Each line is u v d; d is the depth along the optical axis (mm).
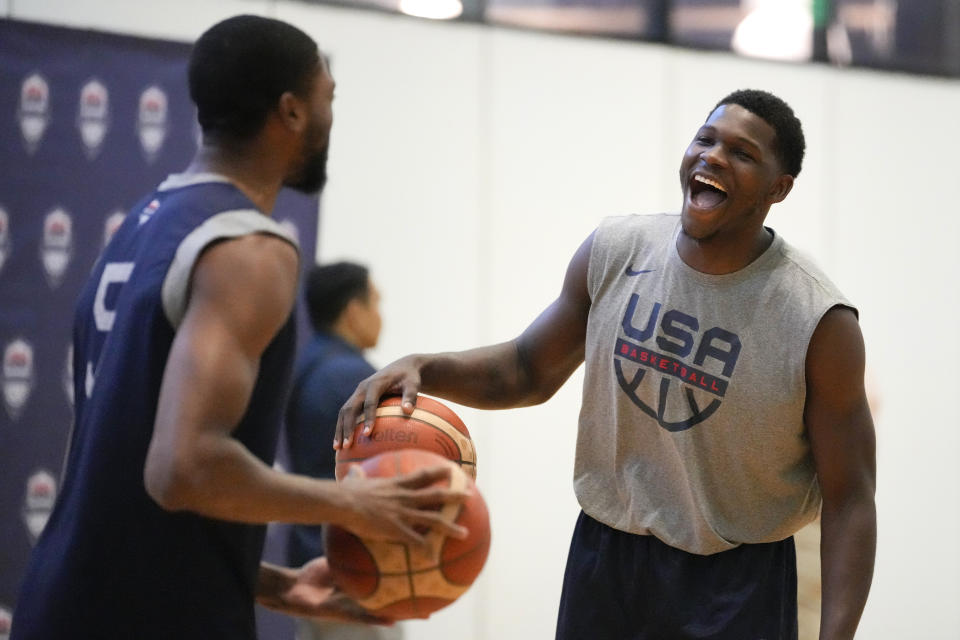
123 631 5141
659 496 7316
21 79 14406
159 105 14836
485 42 17094
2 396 14094
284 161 5711
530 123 17219
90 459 5203
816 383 6957
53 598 5191
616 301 7508
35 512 14055
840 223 18516
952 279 18875
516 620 16328
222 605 5285
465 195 16797
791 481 7211
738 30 18328
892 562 18141
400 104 16578
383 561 5602
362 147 16344
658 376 7184
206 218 5160
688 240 7297
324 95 5789
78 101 14570
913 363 18594
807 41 18594
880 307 18547
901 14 18984
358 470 5754
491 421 16547
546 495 16688
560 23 17500
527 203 17094
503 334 16812
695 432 7102
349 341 11656
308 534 11211
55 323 14312
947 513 18438
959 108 19172
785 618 7270
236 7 15805
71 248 14445
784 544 7414
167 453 4676
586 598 7523
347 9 16422
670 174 17828
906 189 18812
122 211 14633
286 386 5438
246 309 4949
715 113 7223
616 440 7406
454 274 16625
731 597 7148
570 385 16969
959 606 18281
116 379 5184
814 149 18484
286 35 5625
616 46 17750
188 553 5199
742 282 7141
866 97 18797
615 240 7711
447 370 7664
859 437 7004
